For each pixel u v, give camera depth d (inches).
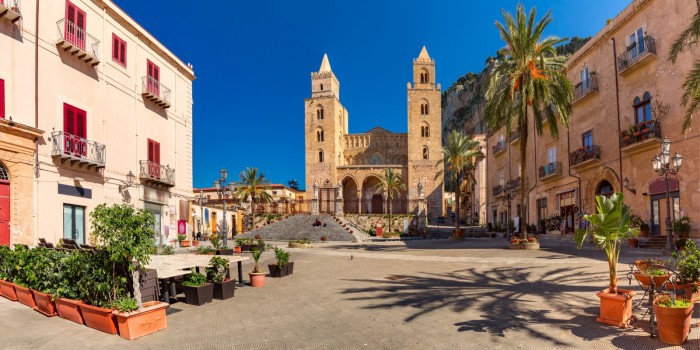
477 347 239.5
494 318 300.0
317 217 1959.9
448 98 6476.4
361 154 3572.8
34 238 628.7
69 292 313.4
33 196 630.5
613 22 1035.3
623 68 982.4
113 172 803.4
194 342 260.7
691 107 562.9
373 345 248.7
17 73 619.2
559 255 711.1
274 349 245.3
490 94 914.7
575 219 1198.9
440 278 497.4
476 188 2977.4
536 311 314.8
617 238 279.6
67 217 694.5
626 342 237.9
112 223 272.8
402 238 1824.6
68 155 674.8
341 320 311.0
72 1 717.9
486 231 1936.5
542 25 868.0
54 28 681.0
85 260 305.7
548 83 887.1
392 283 470.3
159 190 960.9
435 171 3149.6
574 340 245.1
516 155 1674.5
